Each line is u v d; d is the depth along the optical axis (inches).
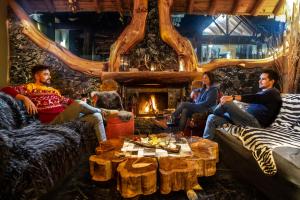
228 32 247.1
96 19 234.7
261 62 176.6
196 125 132.6
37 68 120.4
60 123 111.1
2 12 160.7
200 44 242.1
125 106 174.7
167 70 180.1
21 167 61.9
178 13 203.3
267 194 72.7
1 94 103.7
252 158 80.7
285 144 75.0
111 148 87.6
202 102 132.1
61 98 127.3
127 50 175.3
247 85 178.7
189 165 77.4
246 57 253.0
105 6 194.2
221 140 108.1
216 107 119.1
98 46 240.4
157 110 178.1
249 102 108.2
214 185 85.6
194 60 177.2
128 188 68.1
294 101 102.9
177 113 136.0
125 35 173.5
